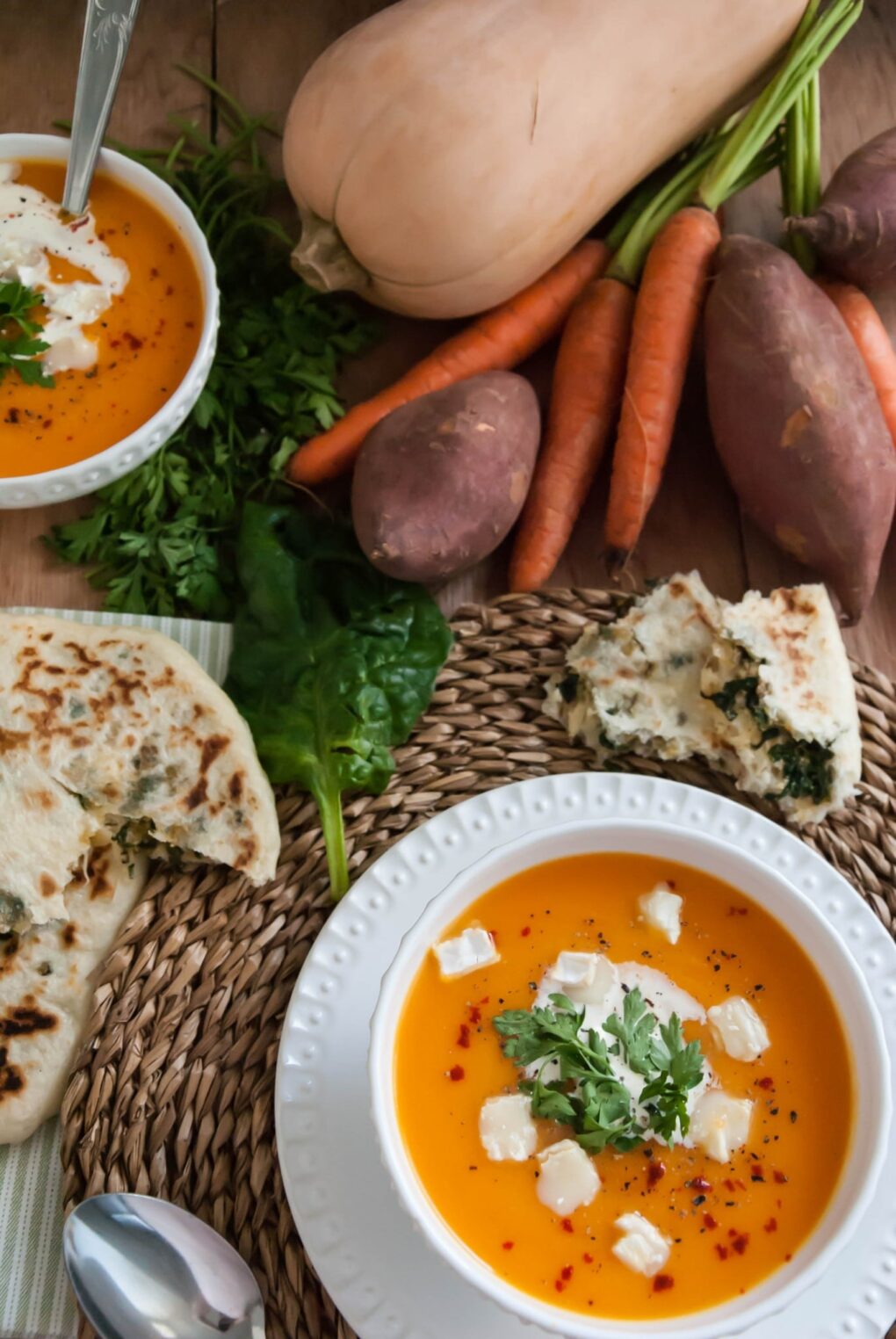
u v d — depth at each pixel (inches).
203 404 28.7
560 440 29.0
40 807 25.8
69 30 31.0
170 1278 24.8
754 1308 22.8
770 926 24.9
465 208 27.5
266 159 30.7
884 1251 24.4
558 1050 23.6
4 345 27.3
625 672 27.2
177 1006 26.0
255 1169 25.4
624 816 25.9
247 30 31.3
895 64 31.8
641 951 24.9
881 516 27.8
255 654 27.4
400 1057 24.2
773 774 26.8
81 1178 25.4
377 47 27.5
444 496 27.0
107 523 28.7
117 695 26.3
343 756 26.7
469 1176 23.8
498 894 24.8
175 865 26.5
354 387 30.1
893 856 27.1
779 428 27.5
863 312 29.4
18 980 25.7
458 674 27.7
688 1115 23.8
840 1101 24.3
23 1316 25.0
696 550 29.6
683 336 28.7
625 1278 23.5
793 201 29.8
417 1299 24.0
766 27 28.3
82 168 27.7
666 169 30.7
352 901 25.4
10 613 26.8
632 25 27.6
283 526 28.3
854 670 27.9
